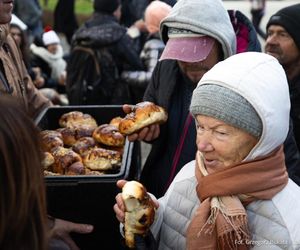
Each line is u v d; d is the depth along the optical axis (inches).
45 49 200.5
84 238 70.0
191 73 76.5
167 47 75.4
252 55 55.1
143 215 57.8
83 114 94.0
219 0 76.5
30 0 259.6
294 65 97.7
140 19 217.8
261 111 51.6
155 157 82.7
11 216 38.4
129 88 153.3
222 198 53.7
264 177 53.4
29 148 39.3
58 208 68.6
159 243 63.6
